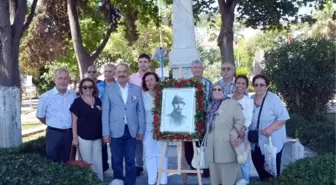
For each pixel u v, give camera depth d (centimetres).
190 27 936
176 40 940
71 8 1400
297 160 628
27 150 777
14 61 790
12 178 566
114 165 677
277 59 1575
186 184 734
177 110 650
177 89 656
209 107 640
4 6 774
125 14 1653
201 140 649
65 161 681
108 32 1577
